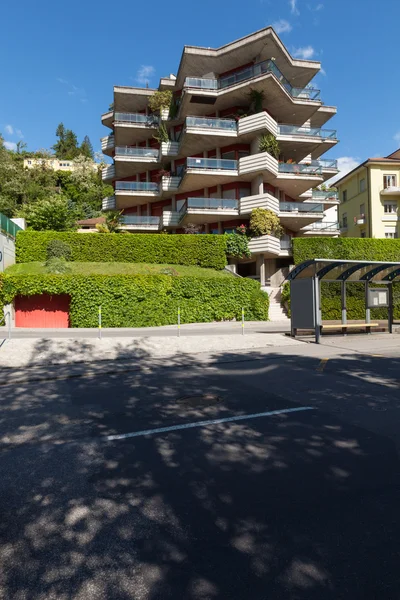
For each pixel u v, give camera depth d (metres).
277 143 32.38
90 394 7.03
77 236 29.59
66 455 4.32
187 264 30.66
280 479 3.64
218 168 32.06
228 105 34.53
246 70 31.19
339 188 51.94
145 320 21.89
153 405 6.20
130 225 38.59
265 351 11.81
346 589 2.28
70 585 2.36
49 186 76.81
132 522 3.00
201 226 35.38
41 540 2.81
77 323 21.00
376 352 11.23
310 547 2.65
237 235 31.12
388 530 2.83
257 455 4.20
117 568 2.50
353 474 3.71
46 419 5.62
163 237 30.69
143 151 39.56
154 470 3.90
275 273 34.31
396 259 33.03
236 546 2.68
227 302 25.22
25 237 28.48
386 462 3.96
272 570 2.44
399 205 43.91
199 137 32.62
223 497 3.34
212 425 5.17
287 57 33.19
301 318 14.40
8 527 2.98
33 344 12.14
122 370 9.21
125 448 4.47
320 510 3.10
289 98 32.97
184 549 2.67
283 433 4.83
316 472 3.77
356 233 47.09
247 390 7.03
